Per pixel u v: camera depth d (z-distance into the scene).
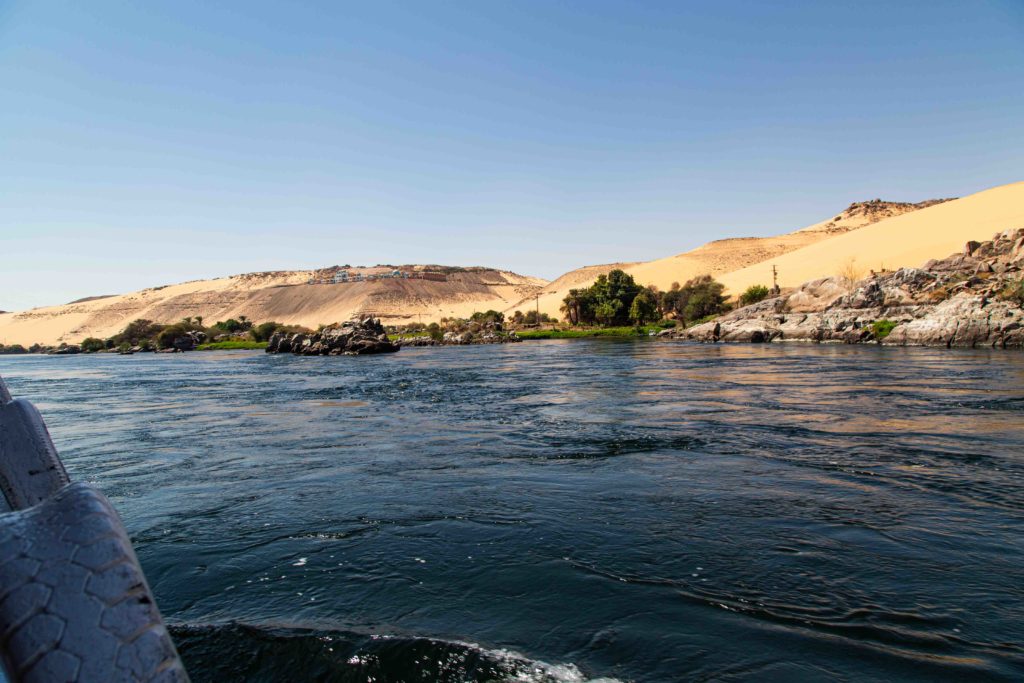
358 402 23.95
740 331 72.69
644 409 18.91
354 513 9.08
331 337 79.25
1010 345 46.47
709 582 6.39
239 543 7.94
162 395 29.66
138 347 136.62
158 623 1.12
